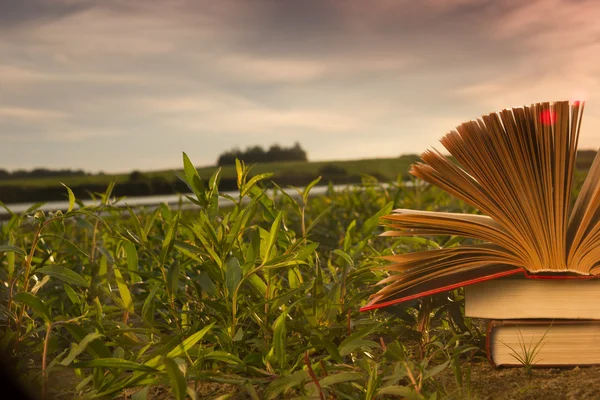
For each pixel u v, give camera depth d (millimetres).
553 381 1683
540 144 1671
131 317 2742
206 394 1750
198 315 2201
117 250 2879
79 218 2623
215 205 2189
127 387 1654
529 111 1659
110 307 2305
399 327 2086
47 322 1630
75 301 2180
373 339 2299
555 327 1800
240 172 2336
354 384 1607
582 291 1785
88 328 2156
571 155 1686
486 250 1773
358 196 5527
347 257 2215
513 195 1723
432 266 1805
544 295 1798
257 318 2053
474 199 1768
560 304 1793
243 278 1958
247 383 1635
